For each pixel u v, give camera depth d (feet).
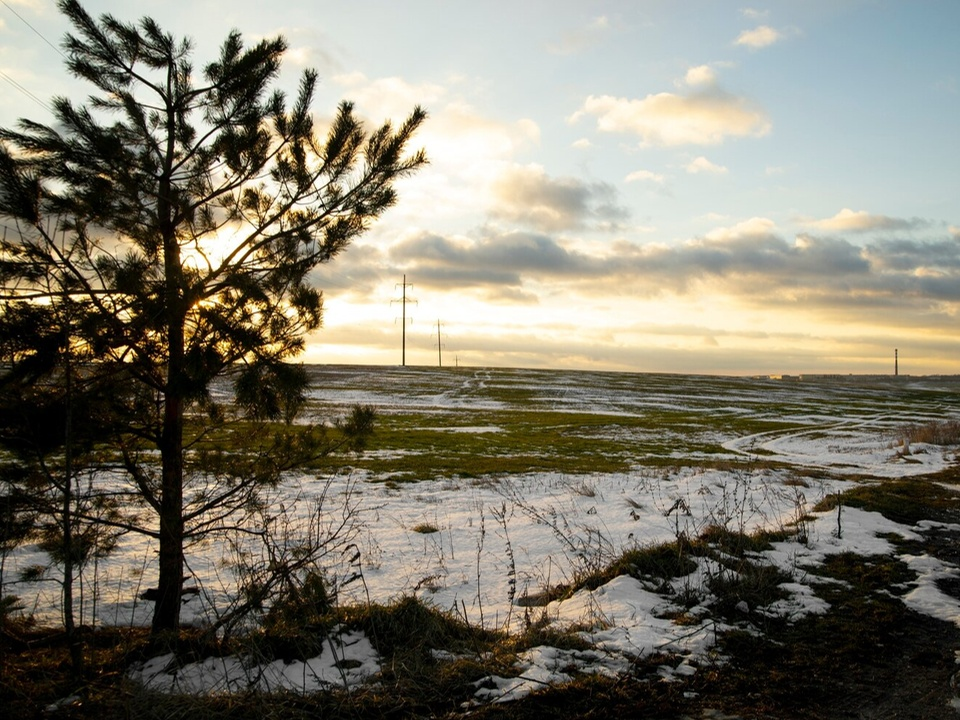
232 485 21.42
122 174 18.86
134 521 21.15
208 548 32.63
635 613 21.71
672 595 23.86
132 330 18.20
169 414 20.01
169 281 18.51
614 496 53.67
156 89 20.66
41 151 18.60
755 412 194.08
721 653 18.47
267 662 17.43
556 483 61.82
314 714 14.62
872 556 29.78
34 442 17.04
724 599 22.76
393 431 111.75
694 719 14.66
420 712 14.89
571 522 42.73
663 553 27.86
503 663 17.46
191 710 14.16
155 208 19.92
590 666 17.26
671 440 121.80
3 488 17.92
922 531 36.29
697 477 64.64
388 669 17.01
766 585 24.12
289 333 19.77
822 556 29.68
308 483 56.34
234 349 19.22
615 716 14.74
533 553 34.94
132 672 16.97
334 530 38.88
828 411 202.90
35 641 18.65
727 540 30.66
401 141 21.49
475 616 24.09
